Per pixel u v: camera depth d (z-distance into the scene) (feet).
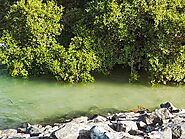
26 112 43.86
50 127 37.83
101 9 52.08
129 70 56.75
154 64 51.55
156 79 52.42
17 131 37.83
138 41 53.88
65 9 61.31
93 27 54.19
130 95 49.08
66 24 57.67
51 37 53.78
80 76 52.34
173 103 46.37
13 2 65.82
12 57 54.13
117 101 47.09
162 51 51.24
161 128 31.35
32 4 53.83
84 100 47.34
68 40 56.70
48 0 58.54
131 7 51.96
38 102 46.70
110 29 52.13
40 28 53.01
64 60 51.85
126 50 53.11
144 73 55.62
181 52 51.55
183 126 30.94
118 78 54.49
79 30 53.98
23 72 53.36
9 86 51.60
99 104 46.16
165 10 51.06
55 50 52.39
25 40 54.44
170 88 51.52
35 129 36.86
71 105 45.80
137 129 33.27
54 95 48.85
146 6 51.29
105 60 53.62
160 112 35.37
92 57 52.54
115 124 34.12
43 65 53.16
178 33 50.75
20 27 54.65
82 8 59.47
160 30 51.19
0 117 42.47
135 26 52.01
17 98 47.85
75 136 29.94
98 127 29.94
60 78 52.49
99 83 52.85
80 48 53.31
